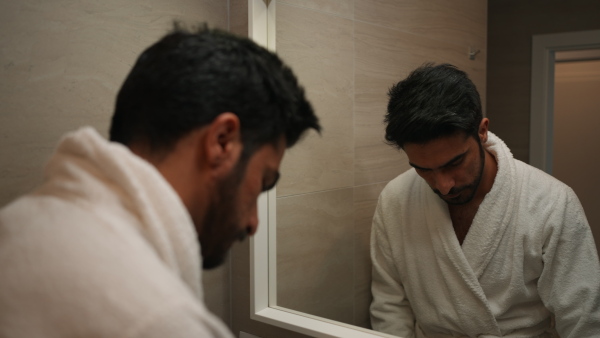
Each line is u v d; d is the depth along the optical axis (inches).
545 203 31.7
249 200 18.3
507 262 32.5
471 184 31.9
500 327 33.3
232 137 16.7
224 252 18.6
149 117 16.2
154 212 14.8
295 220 41.9
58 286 12.3
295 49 40.9
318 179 40.6
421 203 35.9
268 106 17.5
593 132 30.3
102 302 12.1
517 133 33.1
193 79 16.0
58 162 15.6
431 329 36.2
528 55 32.5
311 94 40.8
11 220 14.1
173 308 12.5
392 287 37.9
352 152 39.1
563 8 31.1
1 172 29.3
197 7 38.9
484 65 34.0
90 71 32.9
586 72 30.5
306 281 41.1
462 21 34.4
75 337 11.9
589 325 30.5
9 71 29.0
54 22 30.8
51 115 31.2
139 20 35.2
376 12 37.2
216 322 14.1
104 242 13.1
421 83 30.4
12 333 11.9
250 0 39.6
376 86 37.6
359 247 39.5
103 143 15.2
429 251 35.5
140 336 11.9
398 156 37.0
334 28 39.3
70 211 13.9
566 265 31.1
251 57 17.5
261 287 42.1
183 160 16.4
